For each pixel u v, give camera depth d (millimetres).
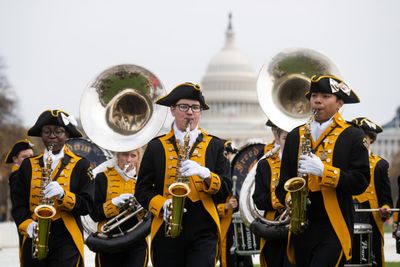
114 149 27609
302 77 27797
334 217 22438
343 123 22984
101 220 28750
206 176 23234
